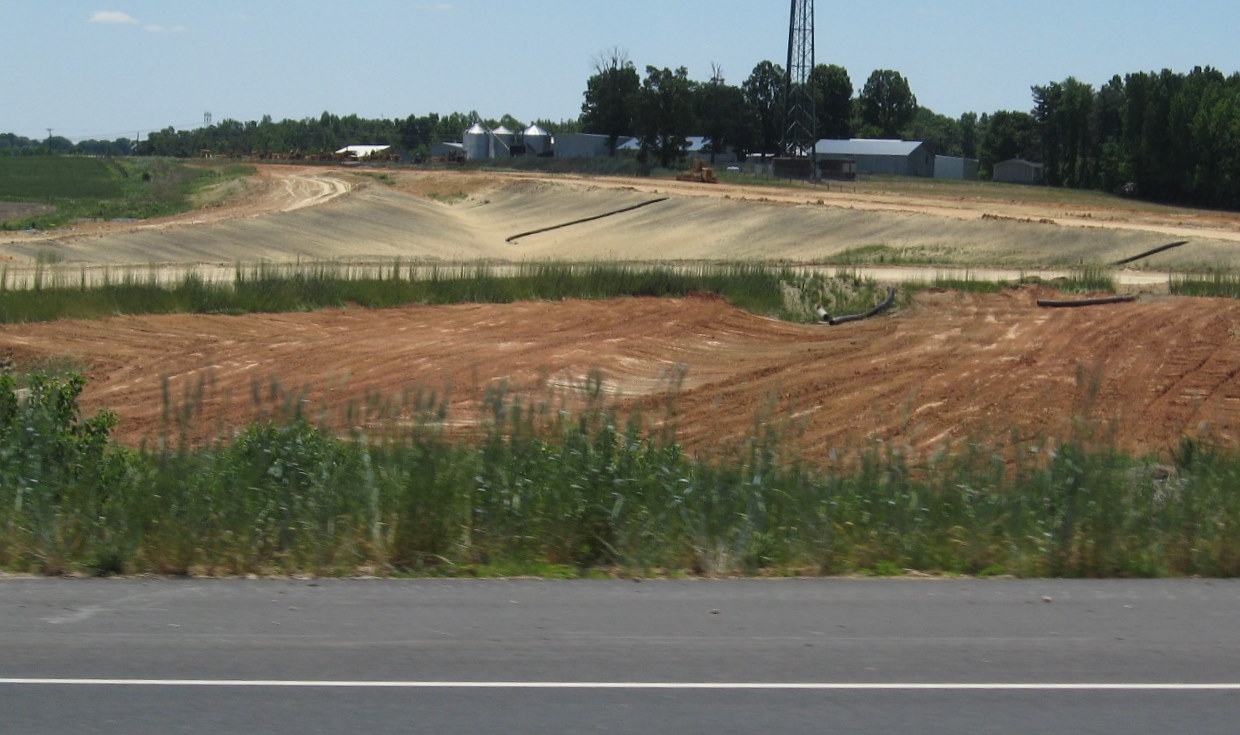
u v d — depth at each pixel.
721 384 23.50
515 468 10.19
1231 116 85.81
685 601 7.94
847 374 24.30
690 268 37.84
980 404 21.47
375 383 22.45
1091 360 25.19
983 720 5.68
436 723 5.58
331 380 22.59
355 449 11.09
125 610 7.61
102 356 24.20
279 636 6.99
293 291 31.19
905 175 127.25
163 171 136.88
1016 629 7.27
